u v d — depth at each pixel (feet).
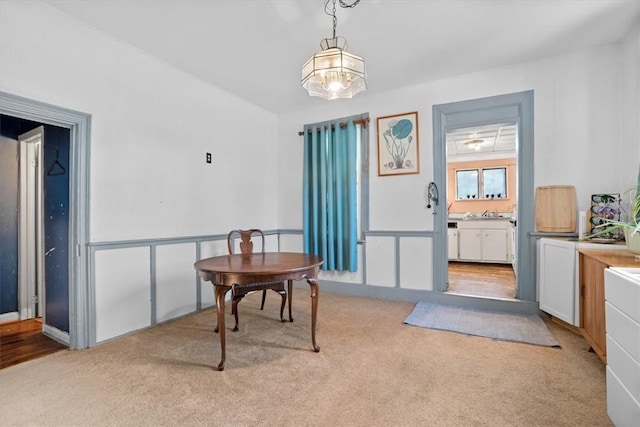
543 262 9.71
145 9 7.45
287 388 6.10
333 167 13.56
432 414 5.28
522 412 5.31
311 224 14.19
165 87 10.13
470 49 9.48
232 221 12.67
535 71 10.28
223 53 9.58
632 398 4.28
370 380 6.38
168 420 5.17
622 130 9.15
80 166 8.02
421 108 12.03
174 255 10.30
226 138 12.44
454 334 8.76
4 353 7.82
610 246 7.97
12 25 6.81
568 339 8.30
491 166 22.40
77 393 5.97
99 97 8.39
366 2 7.25
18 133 10.69
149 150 9.62
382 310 11.02
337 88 7.19
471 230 19.79
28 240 10.64
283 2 7.23
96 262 8.27
